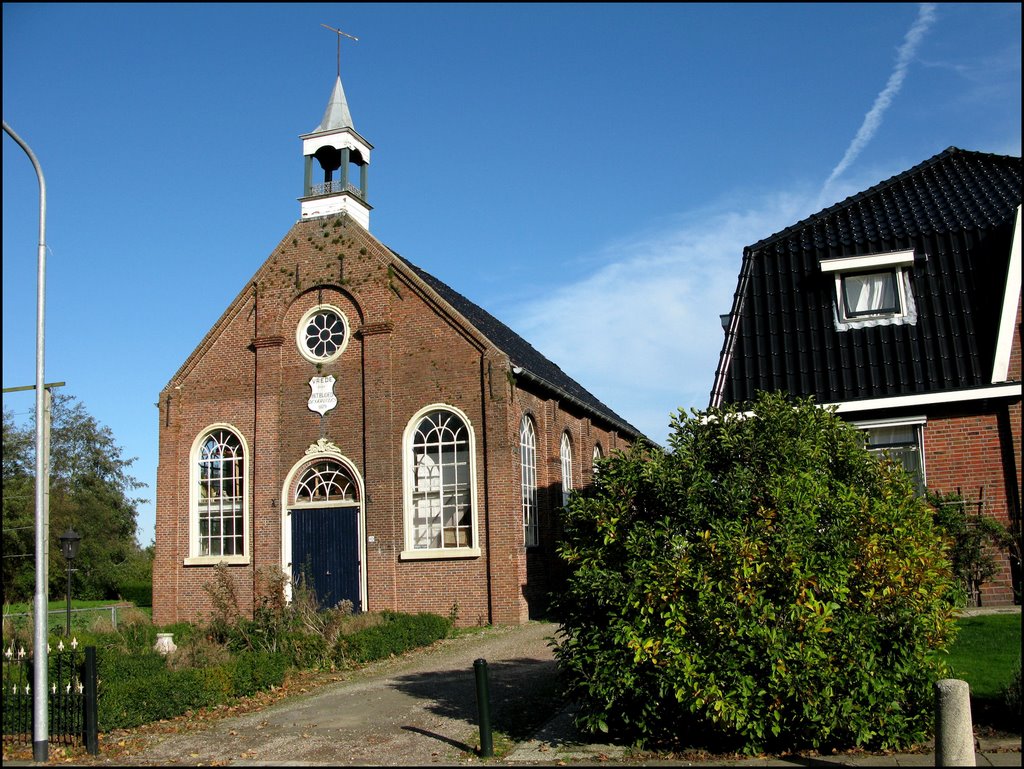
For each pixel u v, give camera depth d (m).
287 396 23.45
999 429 14.26
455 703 12.06
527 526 22.72
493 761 9.09
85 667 10.83
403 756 9.52
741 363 16.08
